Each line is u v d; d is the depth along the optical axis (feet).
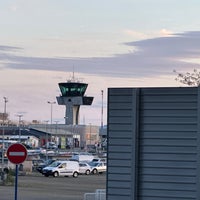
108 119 61.36
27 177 355.56
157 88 59.82
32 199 190.70
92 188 264.72
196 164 57.52
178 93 59.06
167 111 59.36
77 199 194.70
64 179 351.87
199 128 57.36
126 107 60.75
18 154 95.66
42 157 588.09
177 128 58.85
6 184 273.33
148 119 59.98
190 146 58.13
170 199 58.54
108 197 60.90
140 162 59.98
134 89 60.49
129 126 60.49
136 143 59.93
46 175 379.76
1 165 376.89
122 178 60.39
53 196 206.80
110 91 61.46
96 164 440.86
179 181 58.34
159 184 59.11
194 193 57.57
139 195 59.67
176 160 58.70
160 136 59.47
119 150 60.70
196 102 58.18
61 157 597.93
